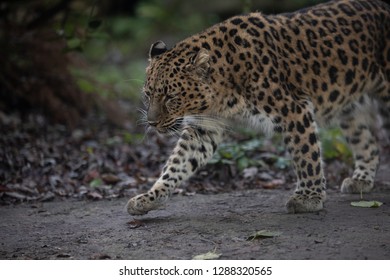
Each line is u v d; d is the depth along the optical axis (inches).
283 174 547.2
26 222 424.5
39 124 685.9
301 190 419.8
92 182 522.0
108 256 349.1
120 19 1208.2
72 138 647.1
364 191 477.1
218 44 417.1
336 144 584.4
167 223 406.3
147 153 602.9
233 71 413.4
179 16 1259.8
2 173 530.6
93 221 422.3
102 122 723.4
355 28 453.7
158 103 409.1
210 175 536.1
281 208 432.5
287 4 1013.8
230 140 617.9
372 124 485.1
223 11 1179.3
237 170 542.0
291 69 428.5
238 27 422.9
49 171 544.4
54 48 708.0
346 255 330.3
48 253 361.7
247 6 709.9
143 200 411.5
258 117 419.5
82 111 730.8
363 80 456.4
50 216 438.3
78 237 388.2
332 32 446.9
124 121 716.0
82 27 717.9
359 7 463.2
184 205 452.4
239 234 375.6
